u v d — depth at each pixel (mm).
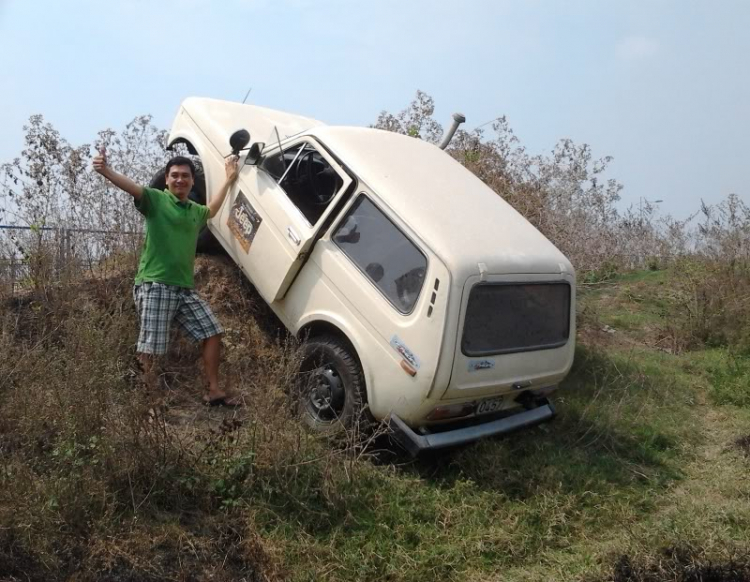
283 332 6414
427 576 4078
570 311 5750
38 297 6082
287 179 5965
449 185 5812
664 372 7824
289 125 7270
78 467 4008
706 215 11953
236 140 6012
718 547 4168
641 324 9766
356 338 5176
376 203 5324
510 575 4180
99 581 3590
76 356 4578
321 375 5383
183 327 5391
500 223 5605
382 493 4668
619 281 11734
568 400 6566
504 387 5203
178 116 7172
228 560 3926
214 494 4254
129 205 7246
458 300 4789
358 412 5145
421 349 4820
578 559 4324
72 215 7090
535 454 5395
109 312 5688
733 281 9805
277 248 5762
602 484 5164
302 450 4582
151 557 3756
